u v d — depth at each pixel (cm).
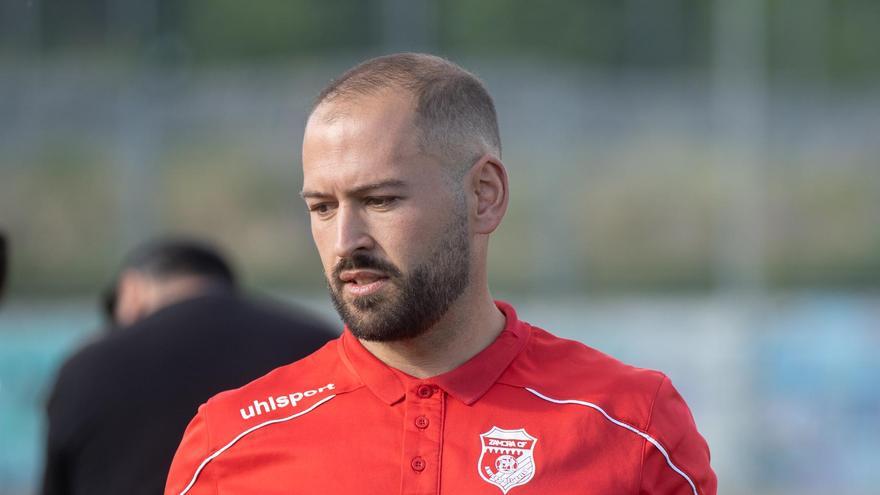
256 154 3681
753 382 3422
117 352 1119
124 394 1098
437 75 716
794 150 4134
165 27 3759
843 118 4138
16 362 3172
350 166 678
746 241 3612
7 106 3553
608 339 3462
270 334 1169
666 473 714
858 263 4091
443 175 696
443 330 722
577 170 3781
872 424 3456
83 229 3597
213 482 720
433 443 698
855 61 4253
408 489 684
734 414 3409
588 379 737
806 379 3450
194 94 3550
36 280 3591
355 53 3909
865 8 4278
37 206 3603
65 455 1103
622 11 4034
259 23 3850
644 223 3888
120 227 3412
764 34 3966
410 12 3941
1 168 3569
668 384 750
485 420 709
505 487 686
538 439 702
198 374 1116
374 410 715
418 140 688
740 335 3441
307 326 1204
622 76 4000
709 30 3975
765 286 3738
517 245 3706
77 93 3528
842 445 3438
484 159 721
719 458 3394
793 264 4094
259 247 3744
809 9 4238
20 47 3641
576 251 3694
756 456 3391
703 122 3850
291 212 3738
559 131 3541
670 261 3912
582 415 714
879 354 3475
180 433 1091
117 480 1086
